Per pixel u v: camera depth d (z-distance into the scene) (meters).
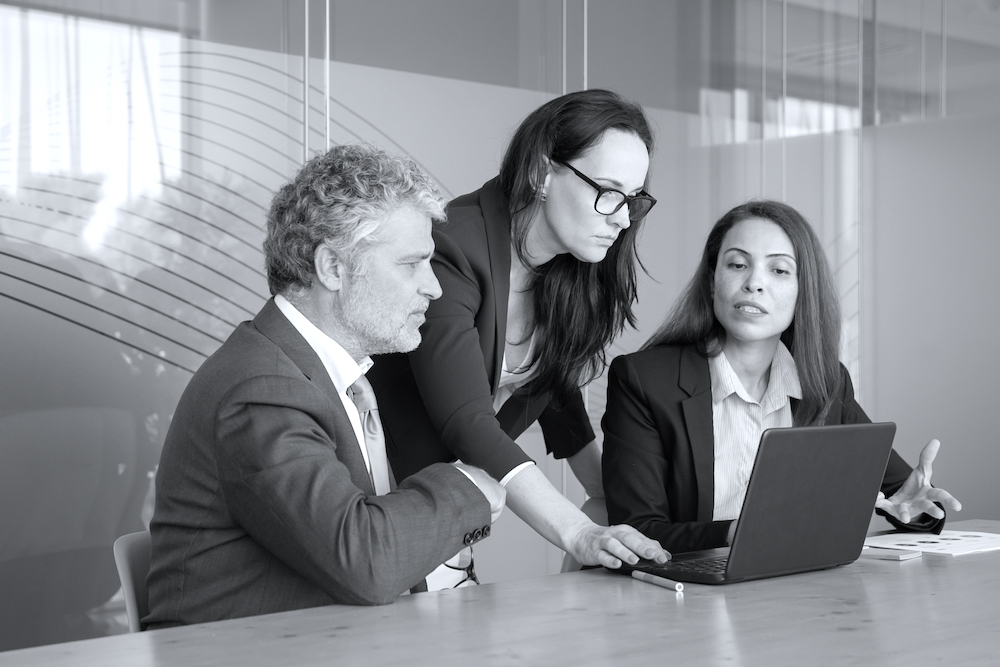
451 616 1.32
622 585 1.54
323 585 1.40
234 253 3.32
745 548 1.53
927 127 5.49
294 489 1.40
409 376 2.01
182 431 1.51
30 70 2.95
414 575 1.42
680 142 4.54
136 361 3.14
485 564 3.85
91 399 3.06
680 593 1.46
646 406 2.32
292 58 3.45
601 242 1.99
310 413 1.49
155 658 1.12
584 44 4.21
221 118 3.29
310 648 1.15
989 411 5.72
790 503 1.56
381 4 3.65
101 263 3.08
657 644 1.16
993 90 5.76
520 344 2.25
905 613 1.33
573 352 2.26
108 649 1.16
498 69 3.96
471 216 2.01
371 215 1.56
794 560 1.60
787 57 4.93
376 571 1.37
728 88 4.71
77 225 3.04
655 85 4.45
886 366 5.37
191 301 3.24
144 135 3.15
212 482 1.47
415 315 1.63
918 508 2.15
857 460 1.64
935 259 5.54
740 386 2.36
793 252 2.33
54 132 2.99
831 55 5.12
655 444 2.29
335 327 1.61
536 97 4.07
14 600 2.95
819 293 2.36
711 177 4.64
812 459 1.57
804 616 1.31
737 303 2.31
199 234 3.25
